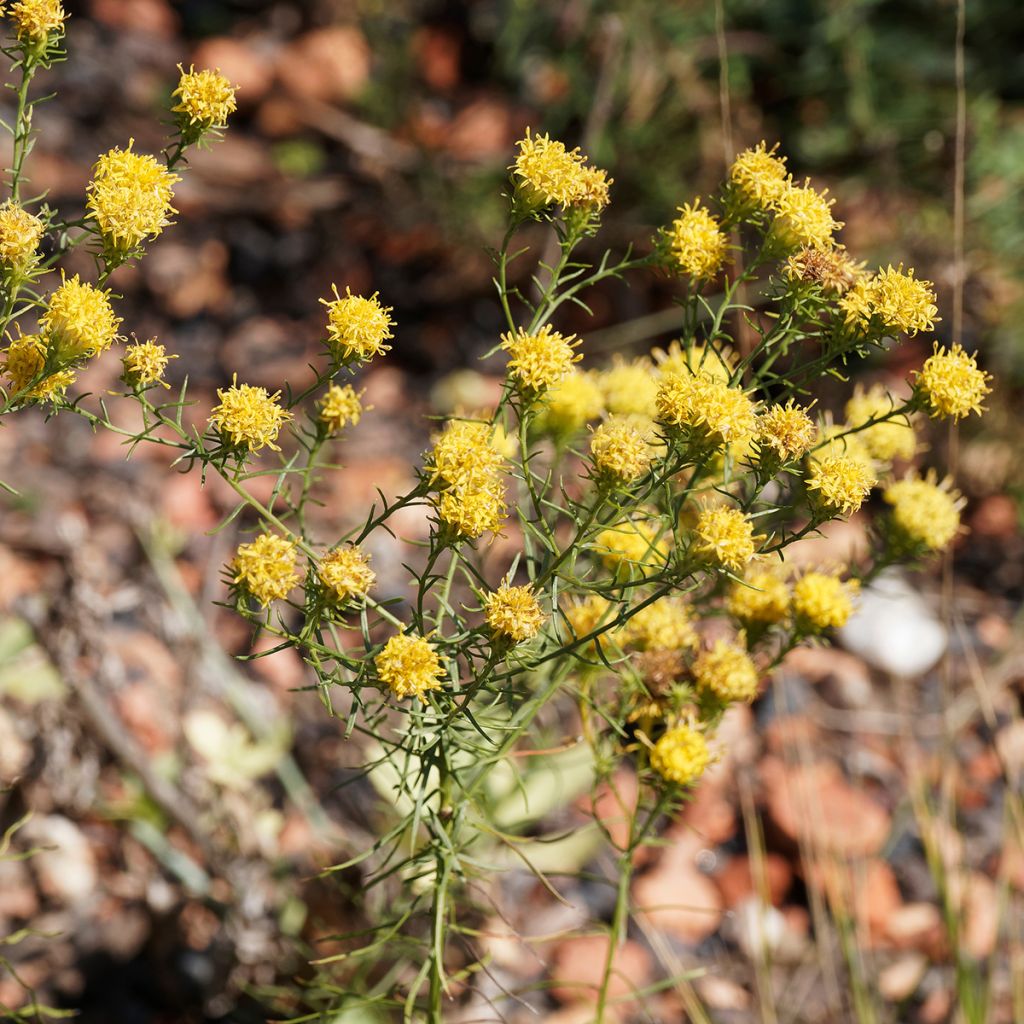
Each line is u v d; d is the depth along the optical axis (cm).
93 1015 220
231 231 398
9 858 162
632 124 369
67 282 118
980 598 327
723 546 119
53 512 306
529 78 411
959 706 295
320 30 436
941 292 339
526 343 123
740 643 151
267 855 217
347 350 124
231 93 125
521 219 130
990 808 279
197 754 247
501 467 122
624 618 121
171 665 274
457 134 405
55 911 230
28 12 120
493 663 120
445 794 137
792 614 149
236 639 286
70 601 216
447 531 119
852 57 362
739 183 133
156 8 446
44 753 217
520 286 382
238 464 122
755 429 122
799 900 262
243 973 211
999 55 372
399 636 118
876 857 259
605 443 123
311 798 250
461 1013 213
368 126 412
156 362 119
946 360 126
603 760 149
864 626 307
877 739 290
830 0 366
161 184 121
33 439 326
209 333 379
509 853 220
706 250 133
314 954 209
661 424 122
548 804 216
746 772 277
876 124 362
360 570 118
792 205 131
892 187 352
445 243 391
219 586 297
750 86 380
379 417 357
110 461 324
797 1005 242
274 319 387
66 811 231
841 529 313
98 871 236
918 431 341
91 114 413
